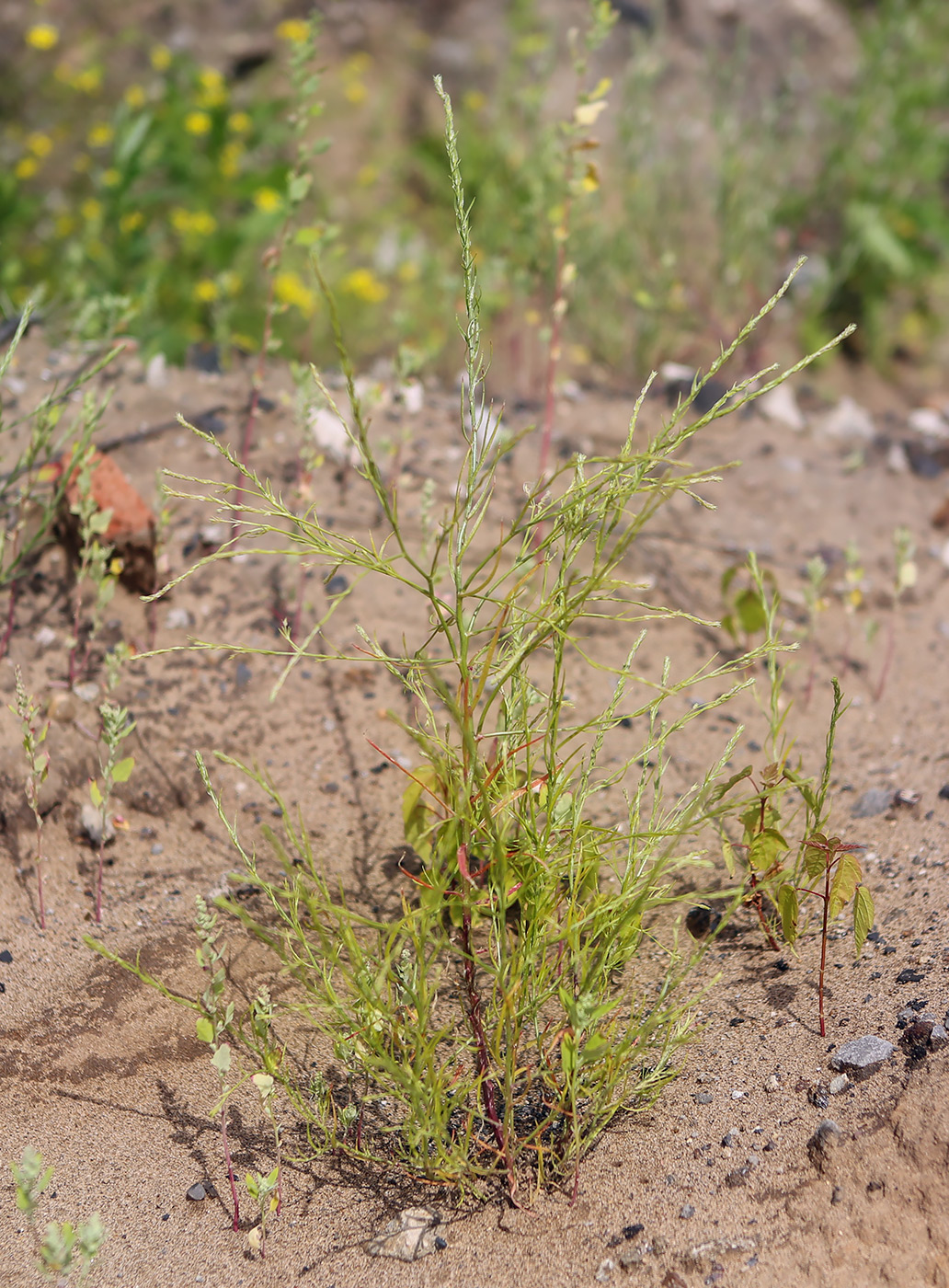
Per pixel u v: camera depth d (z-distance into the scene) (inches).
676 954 36.9
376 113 88.0
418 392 52.7
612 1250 33.4
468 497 33.0
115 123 69.6
